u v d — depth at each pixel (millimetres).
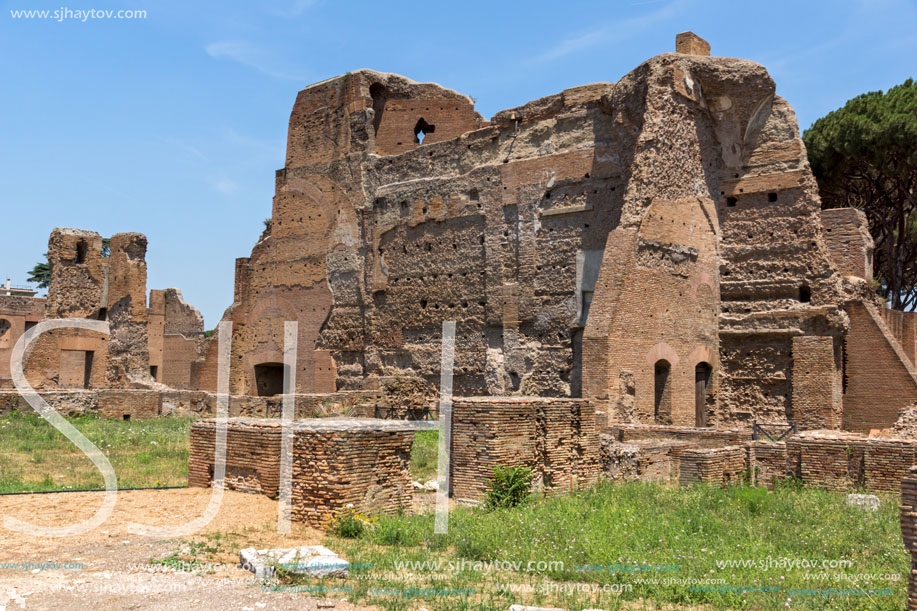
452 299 33656
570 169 30438
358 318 37156
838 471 16672
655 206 26969
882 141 34594
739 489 16234
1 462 18875
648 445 19047
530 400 16531
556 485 16438
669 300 27297
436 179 34938
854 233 29594
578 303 29391
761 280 29047
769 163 29484
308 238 39781
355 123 38438
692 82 28953
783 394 28125
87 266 39375
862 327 27688
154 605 8438
